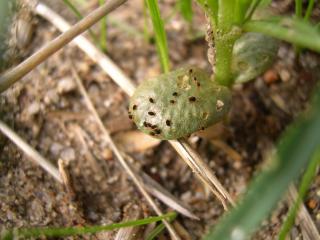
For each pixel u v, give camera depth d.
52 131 0.06
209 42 0.05
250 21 0.05
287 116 0.06
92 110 0.06
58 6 0.07
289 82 0.06
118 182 0.06
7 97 0.06
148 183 0.06
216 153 0.06
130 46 0.07
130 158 0.06
